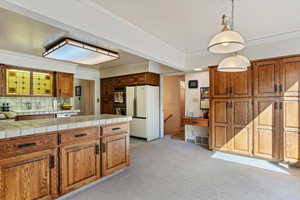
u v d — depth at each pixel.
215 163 3.21
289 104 2.99
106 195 2.14
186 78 4.97
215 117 3.86
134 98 5.29
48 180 1.89
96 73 6.21
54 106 5.24
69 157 2.07
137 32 2.82
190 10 2.28
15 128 1.66
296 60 2.93
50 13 1.71
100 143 2.46
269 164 3.14
